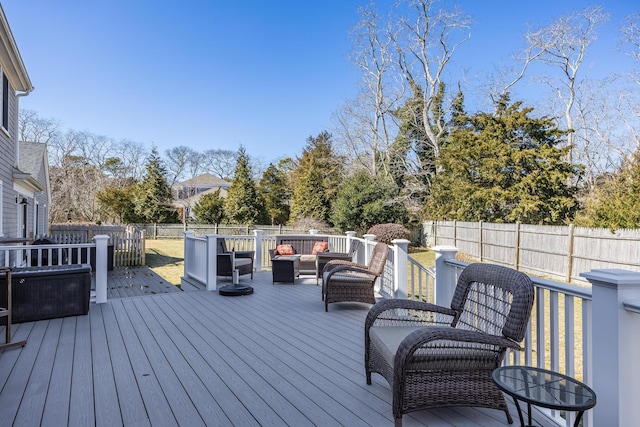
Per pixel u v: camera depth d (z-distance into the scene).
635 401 1.76
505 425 2.29
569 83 17.27
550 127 15.25
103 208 26.20
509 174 14.66
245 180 24.58
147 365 3.19
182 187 34.00
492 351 2.31
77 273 4.77
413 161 20.14
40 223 13.07
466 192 14.87
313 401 2.56
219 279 7.75
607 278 1.77
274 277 7.08
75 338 3.90
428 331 2.17
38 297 4.55
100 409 2.45
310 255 8.37
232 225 22.89
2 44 6.31
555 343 2.31
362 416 2.37
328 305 5.45
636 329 1.76
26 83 8.17
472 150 15.12
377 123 20.23
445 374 2.27
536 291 2.43
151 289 8.00
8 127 7.59
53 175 26.69
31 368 3.11
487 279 2.61
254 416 2.36
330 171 23.08
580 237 9.27
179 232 22.45
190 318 4.71
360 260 7.31
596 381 1.85
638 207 8.53
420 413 2.43
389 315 3.67
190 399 2.59
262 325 4.43
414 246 18.06
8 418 2.32
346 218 17.38
